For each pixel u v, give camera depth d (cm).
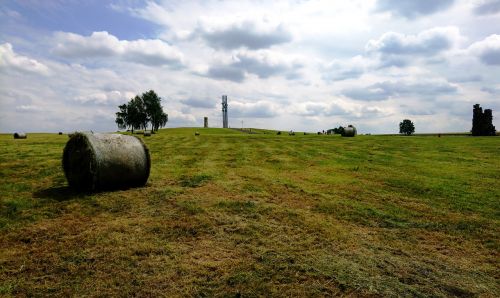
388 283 570
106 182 1124
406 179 1462
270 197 1098
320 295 529
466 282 588
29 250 672
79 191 1130
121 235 745
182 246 698
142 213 902
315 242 734
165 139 4428
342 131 5359
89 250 668
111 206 958
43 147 2753
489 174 1616
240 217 878
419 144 3528
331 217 911
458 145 3394
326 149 2912
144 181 1233
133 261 627
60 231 769
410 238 783
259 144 3462
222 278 572
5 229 775
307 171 1683
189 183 1282
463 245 750
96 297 515
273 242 725
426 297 534
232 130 11031
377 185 1335
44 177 1383
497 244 754
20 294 521
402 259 668
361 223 876
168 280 564
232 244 712
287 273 592
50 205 959
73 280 561
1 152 2266
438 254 700
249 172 1600
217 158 2178
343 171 1689
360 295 533
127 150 1169
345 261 646
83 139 1123
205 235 757
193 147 3053
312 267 614
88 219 855
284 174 1570
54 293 525
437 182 1401
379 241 756
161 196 1070
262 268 607
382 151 2773
